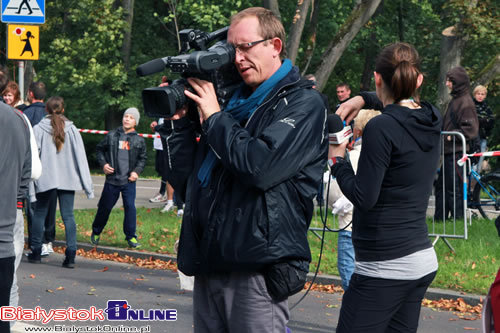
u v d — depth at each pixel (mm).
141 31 55500
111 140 19141
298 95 5656
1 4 20594
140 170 19250
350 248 10812
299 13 25500
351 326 6590
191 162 6035
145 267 17453
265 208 5480
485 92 24406
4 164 7238
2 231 7266
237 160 5332
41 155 16766
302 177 5613
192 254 5797
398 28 55438
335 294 14586
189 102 5898
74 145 16984
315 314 12844
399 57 6633
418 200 6500
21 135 7441
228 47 5645
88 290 14602
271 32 5680
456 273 15016
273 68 5738
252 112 5672
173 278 16062
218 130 5461
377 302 6500
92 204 29234
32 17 20828
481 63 40312
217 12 33094
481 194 22141
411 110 6473
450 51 31594
